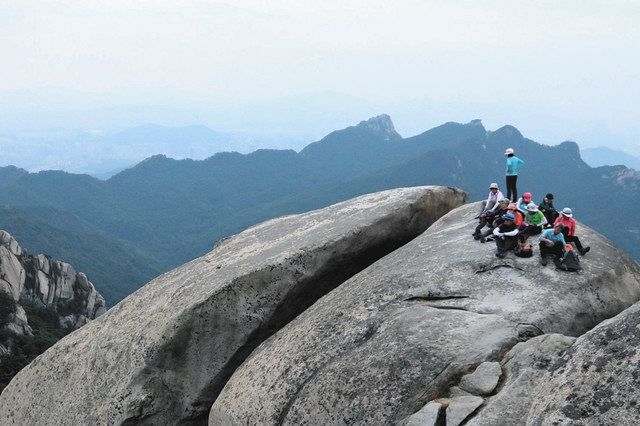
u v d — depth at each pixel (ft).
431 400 26.53
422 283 33.09
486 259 33.88
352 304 33.63
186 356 38.47
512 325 29.01
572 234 34.22
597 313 31.22
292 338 34.30
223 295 38.55
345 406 27.91
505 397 24.81
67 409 40.45
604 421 20.16
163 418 38.19
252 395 32.24
